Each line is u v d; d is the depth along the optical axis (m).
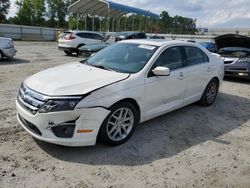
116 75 4.11
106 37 17.06
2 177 3.13
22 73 9.30
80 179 3.19
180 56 5.23
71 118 3.45
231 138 4.64
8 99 6.00
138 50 4.84
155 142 4.27
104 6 26.31
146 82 4.29
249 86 9.17
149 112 4.51
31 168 3.35
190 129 4.91
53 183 3.09
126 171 3.41
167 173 3.43
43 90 3.57
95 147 3.95
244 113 6.10
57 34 37.28
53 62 12.75
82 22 35.88
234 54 9.91
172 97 4.98
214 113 5.94
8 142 3.95
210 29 53.19
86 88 3.61
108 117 3.76
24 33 38.62
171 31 55.69
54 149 3.82
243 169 3.64
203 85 5.95
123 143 4.12
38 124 3.48
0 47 12.01
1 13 67.44
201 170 3.55
